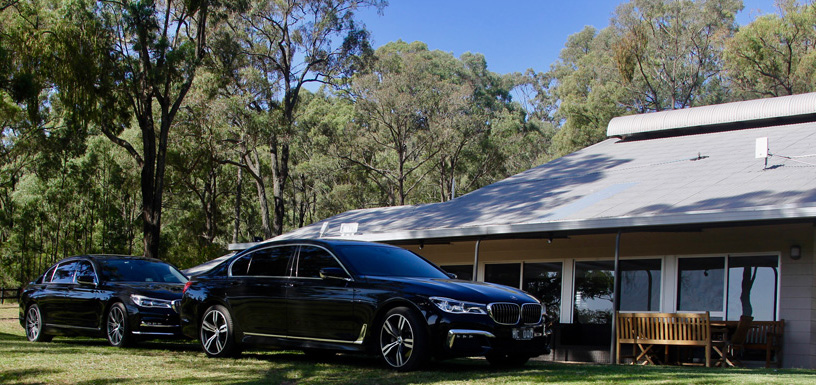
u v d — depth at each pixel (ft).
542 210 45.73
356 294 25.91
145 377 22.47
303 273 27.84
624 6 161.89
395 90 144.25
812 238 37.93
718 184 41.96
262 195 133.18
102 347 35.55
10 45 74.69
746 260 40.40
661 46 160.35
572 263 48.39
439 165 164.14
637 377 21.65
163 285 38.17
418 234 47.78
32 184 164.45
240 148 128.77
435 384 20.62
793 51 124.57
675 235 43.55
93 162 163.53
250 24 131.23
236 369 24.85
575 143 162.09
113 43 82.58
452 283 25.57
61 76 76.79
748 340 38.34
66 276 40.83
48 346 34.94
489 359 27.73
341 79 141.90
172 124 114.11
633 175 51.19
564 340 47.83
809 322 37.40
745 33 126.31
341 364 27.07
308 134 148.05
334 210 173.37
